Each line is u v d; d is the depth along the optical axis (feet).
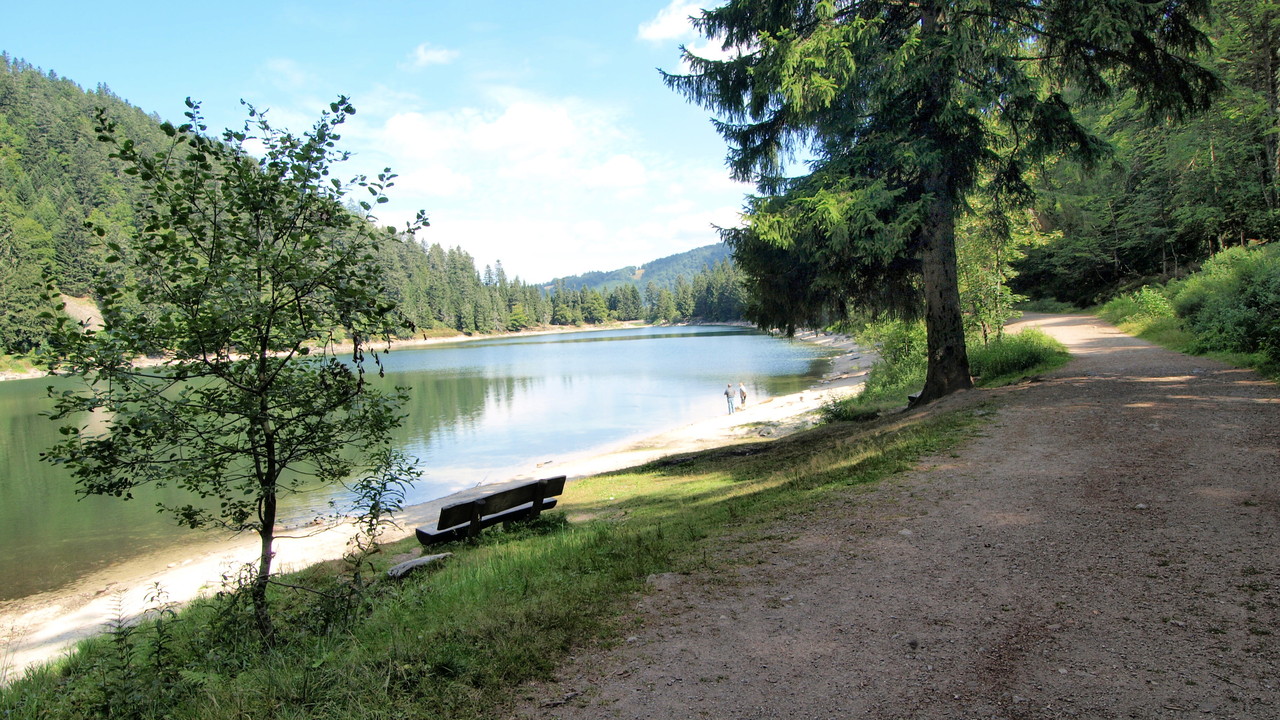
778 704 10.38
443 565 22.22
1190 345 51.85
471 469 67.36
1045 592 13.69
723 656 12.05
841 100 39.11
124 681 12.29
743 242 44.11
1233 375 37.40
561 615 13.73
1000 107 39.01
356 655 12.48
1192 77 37.01
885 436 33.86
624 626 13.48
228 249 14.16
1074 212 131.85
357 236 14.99
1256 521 16.28
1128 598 13.07
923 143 36.68
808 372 147.54
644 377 157.38
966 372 44.19
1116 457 23.45
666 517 26.17
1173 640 11.37
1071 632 11.99
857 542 17.78
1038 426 29.78
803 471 29.22
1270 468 20.27
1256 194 85.46
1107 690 10.10
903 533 18.08
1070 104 42.52
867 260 39.45
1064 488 20.58
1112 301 109.70
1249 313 46.26
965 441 28.50
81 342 12.73
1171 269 118.32
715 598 14.71
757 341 302.04
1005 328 99.45
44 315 12.67
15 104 511.81
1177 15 35.32
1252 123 82.94
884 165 39.47
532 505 30.35
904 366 71.26
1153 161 103.81
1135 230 118.83
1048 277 156.97
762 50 38.50
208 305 13.07
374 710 10.16
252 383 14.60
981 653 11.53
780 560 16.90
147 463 13.88
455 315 577.84
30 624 33.76
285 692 11.04
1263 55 76.59
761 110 42.80
